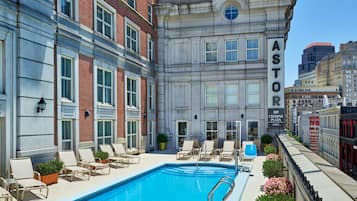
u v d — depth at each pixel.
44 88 12.22
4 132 10.57
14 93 10.89
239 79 23.78
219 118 24.12
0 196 8.46
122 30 19.41
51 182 11.53
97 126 16.50
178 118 24.91
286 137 14.31
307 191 3.93
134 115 20.73
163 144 23.98
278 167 11.08
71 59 14.58
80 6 15.20
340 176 4.30
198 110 24.50
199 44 24.55
